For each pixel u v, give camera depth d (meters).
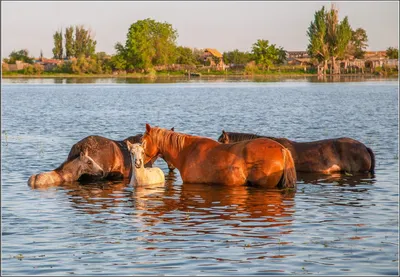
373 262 11.84
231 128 35.06
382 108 51.00
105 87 104.56
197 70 170.75
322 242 12.97
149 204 16.41
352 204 16.17
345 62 169.12
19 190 18.16
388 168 21.23
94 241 13.16
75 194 17.69
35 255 12.34
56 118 43.41
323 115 44.25
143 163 18.86
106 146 20.14
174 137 19.53
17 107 56.53
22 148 26.30
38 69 169.50
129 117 44.25
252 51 174.38
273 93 79.75
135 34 162.25
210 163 18.83
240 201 16.61
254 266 11.65
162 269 11.53
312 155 20.69
